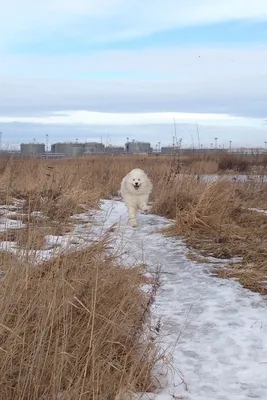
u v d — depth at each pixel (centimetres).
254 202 1302
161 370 444
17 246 543
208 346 497
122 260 624
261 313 586
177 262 795
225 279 712
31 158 1836
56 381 366
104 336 429
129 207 1115
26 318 401
